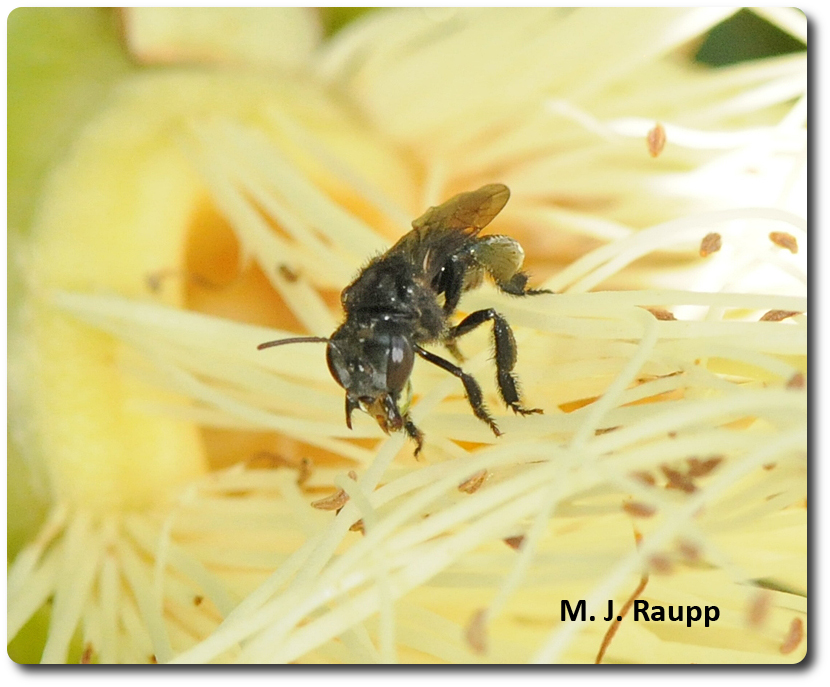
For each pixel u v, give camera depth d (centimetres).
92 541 10
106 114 10
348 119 11
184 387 10
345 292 9
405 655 9
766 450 8
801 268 9
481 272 9
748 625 9
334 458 10
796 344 9
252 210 10
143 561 10
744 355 9
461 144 11
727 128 11
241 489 10
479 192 10
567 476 9
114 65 10
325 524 9
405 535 9
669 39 11
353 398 9
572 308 9
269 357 10
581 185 11
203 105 10
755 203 10
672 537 9
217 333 10
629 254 9
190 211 10
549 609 9
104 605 9
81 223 10
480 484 9
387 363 9
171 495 10
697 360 9
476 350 9
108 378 10
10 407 10
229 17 11
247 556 9
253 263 10
